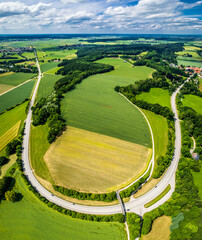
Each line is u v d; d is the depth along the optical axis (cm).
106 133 9294
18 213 5528
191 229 4716
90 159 7538
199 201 5562
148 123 10350
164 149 8231
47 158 7644
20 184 6488
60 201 5916
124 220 5247
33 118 10738
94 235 4956
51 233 5003
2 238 4919
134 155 7812
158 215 5294
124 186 6356
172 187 6397
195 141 8962
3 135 9362
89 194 5988
